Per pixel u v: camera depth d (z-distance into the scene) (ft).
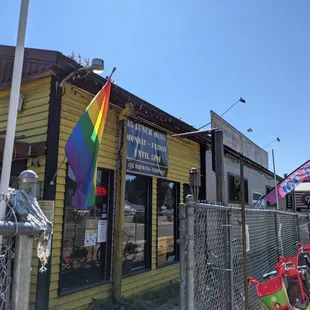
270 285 14.96
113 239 20.76
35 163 17.51
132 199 23.71
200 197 32.76
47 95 18.21
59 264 17.31
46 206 16.58
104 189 21.34
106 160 21.03
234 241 14.43
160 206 27.07
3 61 19.94
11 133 9.08
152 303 21.29
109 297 20.18
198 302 11.00
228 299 12.77
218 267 12.46
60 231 17.51
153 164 25.53
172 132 28.45
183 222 10.50
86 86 19.61
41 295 16.11
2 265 5.91
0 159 18.01
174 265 27.84
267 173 57.52
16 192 6.48
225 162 39.73
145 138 24.77
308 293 17.06
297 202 63.10
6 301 5.84
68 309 17.61
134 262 23.61
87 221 19.81
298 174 33.42
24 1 10.20
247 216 16.60
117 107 22.07
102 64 16.21
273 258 20.94
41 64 18.12
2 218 6.07
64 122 18.38
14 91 9.47
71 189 18.76
